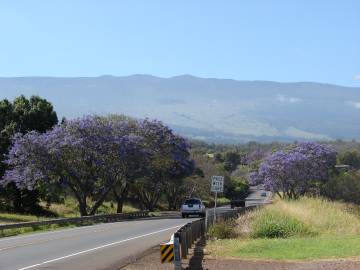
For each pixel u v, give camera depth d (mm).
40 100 67188
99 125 56719
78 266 18703
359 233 30531
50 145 53688
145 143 66875
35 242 27781
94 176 57469
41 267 18312
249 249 23422
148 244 26766
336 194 80875
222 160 194875
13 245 26078
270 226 30406
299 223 31438
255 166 166750
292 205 41688
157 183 75375
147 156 60250
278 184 86938
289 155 87250
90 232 35094
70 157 55250
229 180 133250
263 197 141500
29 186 55031
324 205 41719
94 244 26750
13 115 64625
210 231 30422
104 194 58562
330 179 86062
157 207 94188
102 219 50625
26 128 64188
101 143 55312
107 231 35906
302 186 86750
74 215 64500
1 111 64688
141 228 38688
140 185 74938
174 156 73000
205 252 23141
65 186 58531
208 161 114188
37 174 53969
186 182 93312
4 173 61906
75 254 22328
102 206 78250
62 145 53469
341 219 34906
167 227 39625
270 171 86812
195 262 19625
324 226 33031
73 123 55875
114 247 25297
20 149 53750
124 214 56750
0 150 62156
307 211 36500
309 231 30781
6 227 34094
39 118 65375
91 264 19281
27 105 66312
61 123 60625
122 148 56438
